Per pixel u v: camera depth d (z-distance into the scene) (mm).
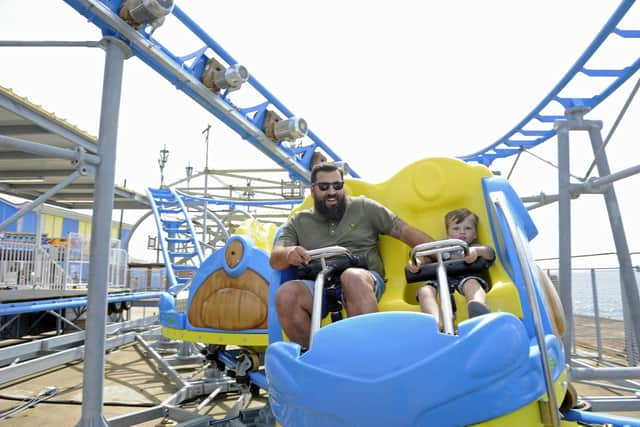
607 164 5852
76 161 3504
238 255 4539
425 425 1504
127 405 4898
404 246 2980
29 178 9320
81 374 6414
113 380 6113
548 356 1901
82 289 10109
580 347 7766
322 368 1656
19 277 9367
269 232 5047
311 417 1638
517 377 1643
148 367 6992
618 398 3754
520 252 2008
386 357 1591
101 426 3438
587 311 7426
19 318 9234
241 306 4410
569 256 5656
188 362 7129
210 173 16594
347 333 1725
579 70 5656
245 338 4359
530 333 2104
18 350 6523
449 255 2711
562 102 6074
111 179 3662
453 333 1735
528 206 8641
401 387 1519
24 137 7121
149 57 4867
